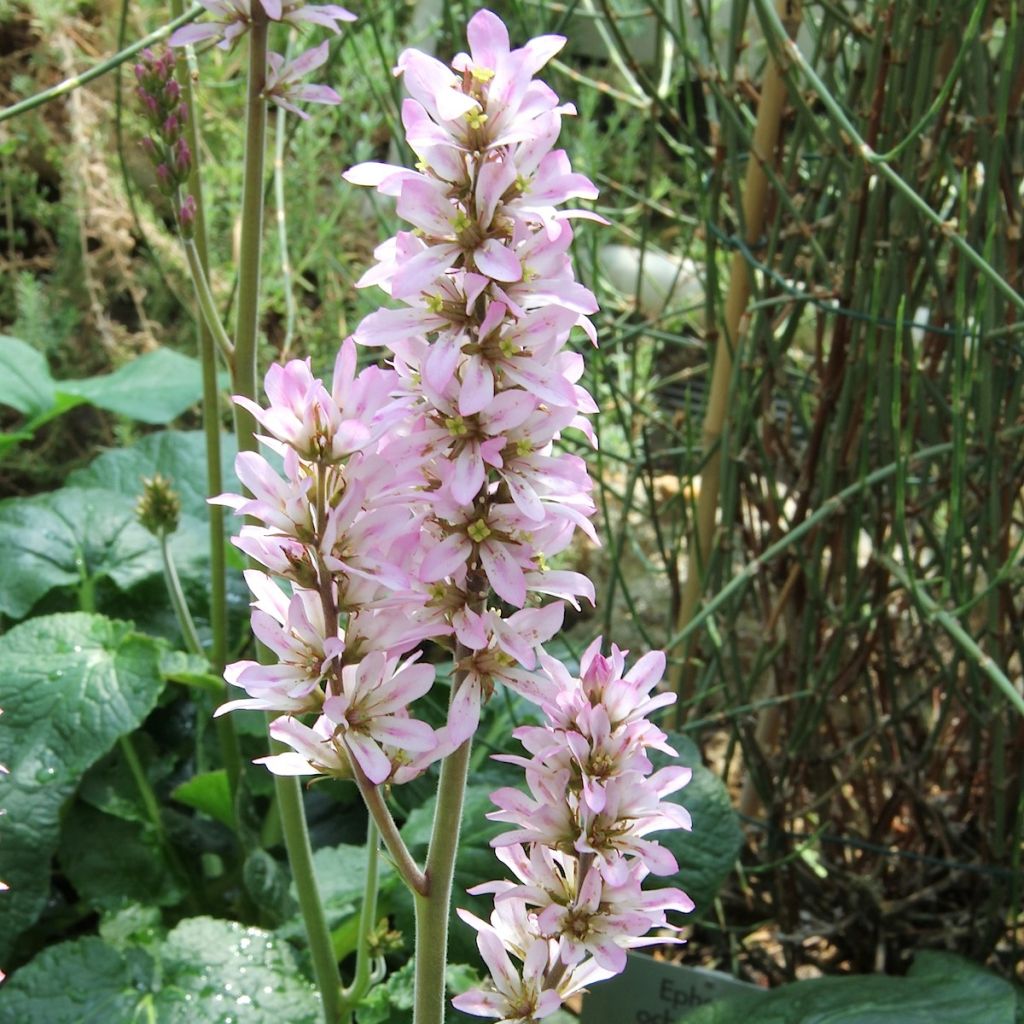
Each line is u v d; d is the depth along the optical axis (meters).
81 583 0.78
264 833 0.73
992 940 0.70
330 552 0.31
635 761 0.34
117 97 0.70
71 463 1.10
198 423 1.16
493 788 0.65
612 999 0.66
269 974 0.58
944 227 0.52
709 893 0.61
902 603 0.75
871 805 0.79
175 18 0.63
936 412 0.67
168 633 0.79
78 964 0.58
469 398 0.31
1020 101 0.61
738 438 0.69
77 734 0.64
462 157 0.31
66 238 1.12
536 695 0.34
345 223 1.12
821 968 0.77
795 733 0.71
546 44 0.31
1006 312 0.63
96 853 0.69
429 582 0.32
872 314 0.60
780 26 0.56
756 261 0.67
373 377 0.31
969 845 0.74
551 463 0.32
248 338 0.51
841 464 0.67
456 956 0.60
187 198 0.51
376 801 0.35
